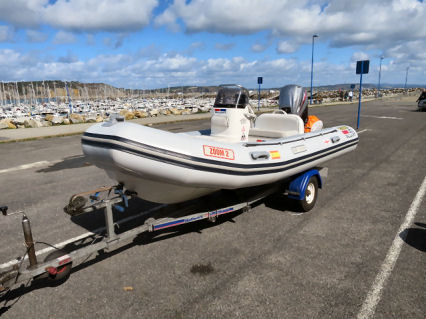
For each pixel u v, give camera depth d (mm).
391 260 3734
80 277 3525
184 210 4148
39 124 19703
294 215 5176
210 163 3770
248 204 4773
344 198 5941
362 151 10375
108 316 2898
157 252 4035
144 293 3219
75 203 3311
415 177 7195
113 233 3568
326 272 3516
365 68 15062
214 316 2857
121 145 3264
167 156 3461
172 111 29000
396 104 36156
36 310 3006
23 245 4328
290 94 7871
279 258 3832
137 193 3986
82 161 9430
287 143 5027
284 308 2943
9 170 8430
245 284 3322
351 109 29047
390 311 2881
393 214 5121
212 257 3889
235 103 5324
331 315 2842
